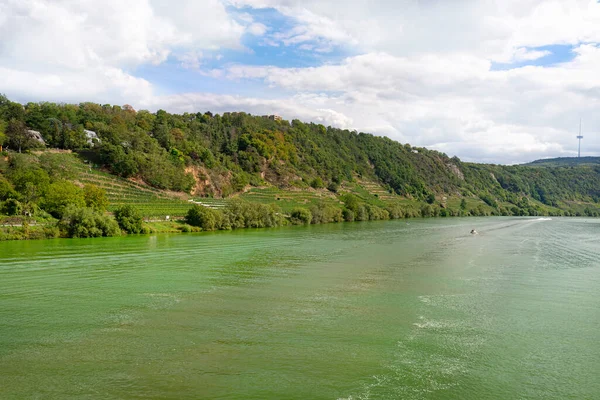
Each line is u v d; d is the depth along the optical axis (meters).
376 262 52.50
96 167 123.25
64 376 21.28
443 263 52.28
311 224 124.69
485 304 33.62
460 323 29.14
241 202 112.44
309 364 22.61
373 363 22.78
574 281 42.19
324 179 195.62
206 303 33.47
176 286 38.94
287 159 193.12
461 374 21.67
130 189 117.25
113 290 37.34
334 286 39.34
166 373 21.56
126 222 83.12
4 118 125.31
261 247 65.88
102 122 150.00
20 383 20.56
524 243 76.69
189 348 24.62
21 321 29.16
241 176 155.88
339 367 22.28
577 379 21.36
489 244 74.25
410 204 193.38
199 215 97.56
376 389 20.12
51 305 32.84
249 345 25.03
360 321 29.31
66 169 104.62
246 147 182.88
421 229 107.12
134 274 43.97
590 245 74.38
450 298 35.41
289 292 37.00
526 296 36.22
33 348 24.67
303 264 50.62
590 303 34.25
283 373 21.58
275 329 27.69
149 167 126.94
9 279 41.31
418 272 46.22
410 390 20.06
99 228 78.88
